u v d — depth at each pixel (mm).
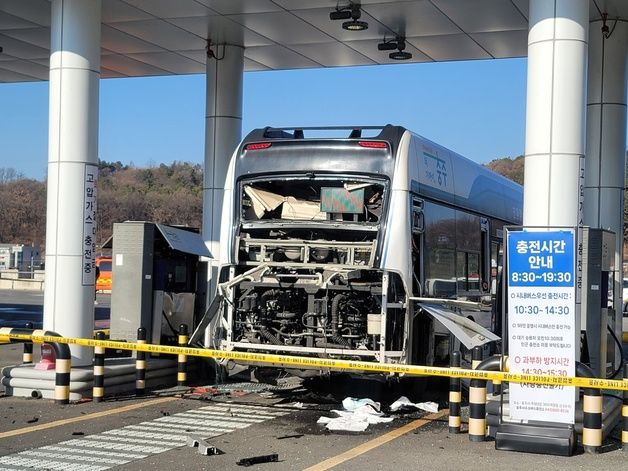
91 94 12281
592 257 11320
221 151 17609
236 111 17703
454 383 9641
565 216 10211
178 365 12898
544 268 8727
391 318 11062
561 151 10234
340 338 11102
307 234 11938
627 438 8703
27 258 68562
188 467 7824
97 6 12352
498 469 7898
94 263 12375
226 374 12953
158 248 13266
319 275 11266
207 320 11836
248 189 11891
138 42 17594
